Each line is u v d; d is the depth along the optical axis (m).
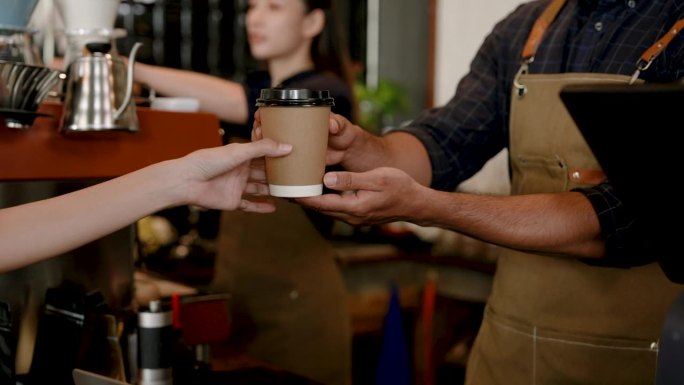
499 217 1.42
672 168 0.80
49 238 1.22
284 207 2.64
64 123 1.52
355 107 2.64
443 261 3.98
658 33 1.60
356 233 4.32
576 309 1.66
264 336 2.68
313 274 2.67
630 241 1.43
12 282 1.57
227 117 2.62
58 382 1.44
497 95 1.89
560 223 1.43
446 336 3.45
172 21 4.56
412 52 5.33
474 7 5.03
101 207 1.24
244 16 4.73
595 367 1.65
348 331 2.76
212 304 1.79
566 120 1.67
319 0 2.59
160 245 3.90
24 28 1.45
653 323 1.62
